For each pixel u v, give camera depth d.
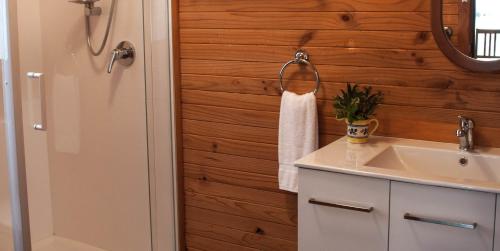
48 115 2.55
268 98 2.57
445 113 2.23
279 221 2.64
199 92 2.74
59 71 2.63
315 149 2.42
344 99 2.24
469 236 1.80
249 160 2.67
